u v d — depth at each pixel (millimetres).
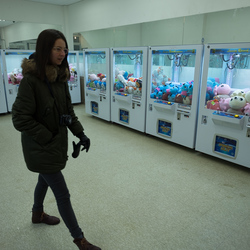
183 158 3240
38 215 1851
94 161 3105
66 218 1471
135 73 4262
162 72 3758
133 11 5082
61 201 1455
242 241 1744
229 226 1904
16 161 3090
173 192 2396
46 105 1338
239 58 2879
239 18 2922
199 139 3246
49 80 1349
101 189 2434
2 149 3494
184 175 2760
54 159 1403
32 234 1800
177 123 3492
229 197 2318
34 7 6422
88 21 6352
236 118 2691
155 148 3594
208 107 3047
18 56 5762
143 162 3098
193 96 3180
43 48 1256
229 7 3537
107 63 4453
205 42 3344
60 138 1437
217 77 3133
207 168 2943
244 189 2469
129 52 3961
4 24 6012
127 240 1744
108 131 4422
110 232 1824
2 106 5395
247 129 2699
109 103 4727
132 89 4141
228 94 3002
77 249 1665
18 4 6129
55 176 1437
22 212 2057
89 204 2178
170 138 3666
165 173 2803
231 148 2928
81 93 6973
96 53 4746
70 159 3154
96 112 5191
